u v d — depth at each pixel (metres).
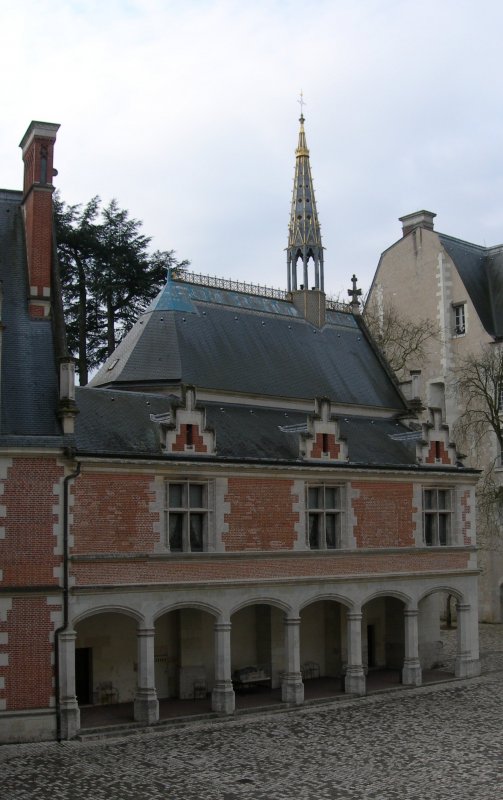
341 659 35.12
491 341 52.62
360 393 39.38
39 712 25.52
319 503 32.44
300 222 42.03
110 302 52.81
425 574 34.50
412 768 22.59
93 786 21.00
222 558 29.33
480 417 51.59
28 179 31.66
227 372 35.53
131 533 27.73
